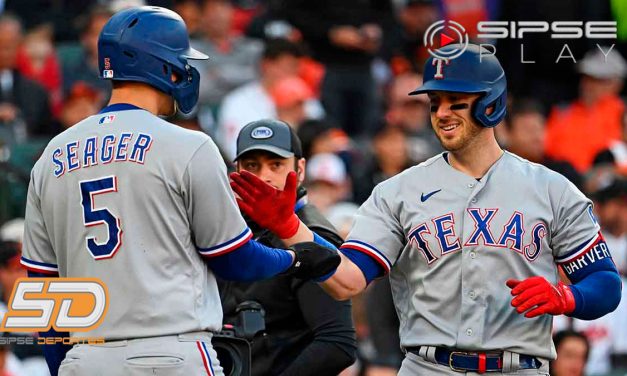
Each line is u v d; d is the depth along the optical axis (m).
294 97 40.56
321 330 20.88
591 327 33.97
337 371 20.94
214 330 17.80
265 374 21.05
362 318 31.84
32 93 41.50
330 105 44.72
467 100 19.17
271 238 21.06
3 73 41.59
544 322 19.17
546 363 19.34
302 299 20.98
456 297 19.14
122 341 17.33
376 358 30.86
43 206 17.95
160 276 17.38
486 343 18.97
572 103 43.50
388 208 19.70
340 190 36.84
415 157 40.22
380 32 47.03
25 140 38.91
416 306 19.44
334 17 45.12
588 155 43.44
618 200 37.12
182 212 17.47
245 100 41.16
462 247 19.11
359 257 19.44
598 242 19.33
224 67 43.34
